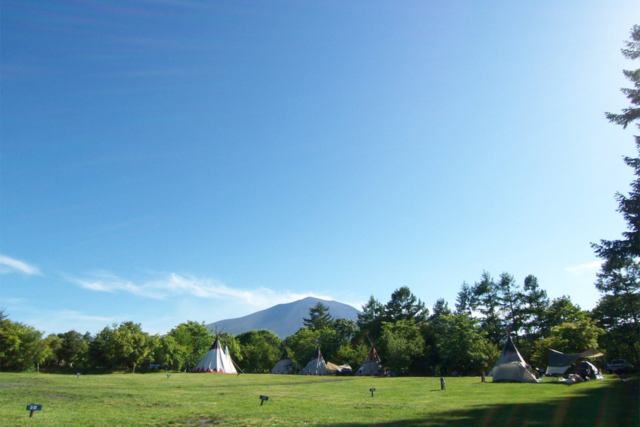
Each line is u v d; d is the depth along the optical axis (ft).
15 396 70.69
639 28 76.23
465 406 57.62
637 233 71.77
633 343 136.15
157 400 68.54
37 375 143.23
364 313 310.04
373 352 197.88
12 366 174.70
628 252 73.20
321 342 253.85
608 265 76.33
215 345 215.92
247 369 287.07
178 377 154.51
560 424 41.68
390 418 46.93
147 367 230.07
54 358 238.89
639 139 73.77
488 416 47.52
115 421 45.93
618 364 148.25
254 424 44.01
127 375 168.04
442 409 54.54
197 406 60.34
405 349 189.78
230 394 80.79
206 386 105.50
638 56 76.18
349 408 57.00
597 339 149.69
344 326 319.68
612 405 55.42
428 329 218.38
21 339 178.29
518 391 80.69
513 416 47.19
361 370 194.49
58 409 55.77
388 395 77.77
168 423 44.98
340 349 241.55
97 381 116.98
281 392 86.43
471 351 175.83
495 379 114.42
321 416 49.03
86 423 44.39
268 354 287.69
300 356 255.50
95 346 214.90
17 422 44.34
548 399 64.34
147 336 219.20
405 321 249.55
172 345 234.58
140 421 46.14
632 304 128.47
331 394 81.15
